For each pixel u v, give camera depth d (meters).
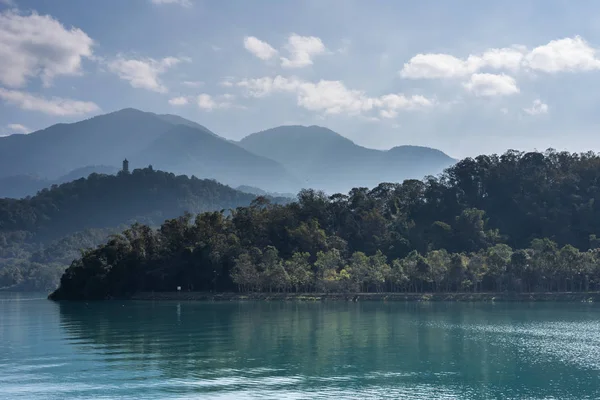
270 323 178.75
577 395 95.44
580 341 141.88
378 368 113.00
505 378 105.31
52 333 159.38
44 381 103.81
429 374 108.25
